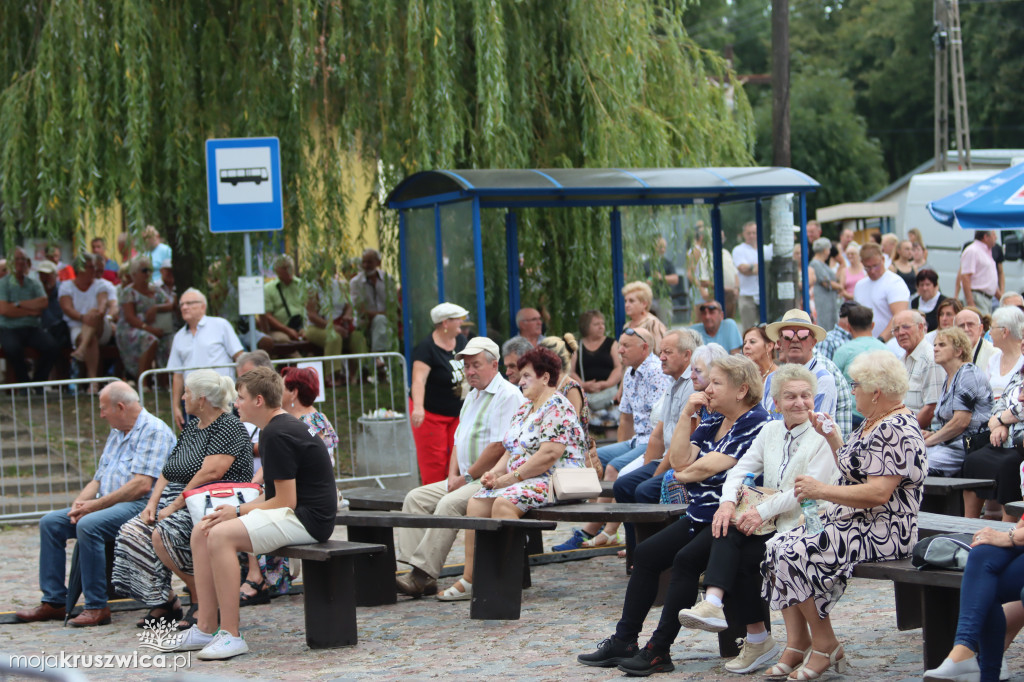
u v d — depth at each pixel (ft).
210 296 53.11
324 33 47.96
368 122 48.49
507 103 47.85
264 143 36.52
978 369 32.07
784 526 21.65
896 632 24.49
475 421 31.09
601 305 50.44
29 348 55.57
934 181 78.74
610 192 42.91
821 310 60.34
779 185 45.34
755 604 21.80
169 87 46.06
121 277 56.49
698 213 48.52
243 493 26.71
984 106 175.52
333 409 43.55
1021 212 39.58
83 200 43.98
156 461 29.68
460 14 49.16
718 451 22.62
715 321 43.68
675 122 55.98
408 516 28.02
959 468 32.14
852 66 197.67
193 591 28.27
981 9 175.22
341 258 49.06
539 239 50.19
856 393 20.39
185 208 48.98
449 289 44.19
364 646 25.71
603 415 44.62
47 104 44.96
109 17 45.98
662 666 22.02
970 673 18.45
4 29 47.47
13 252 51.85
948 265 77.00
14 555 37.24
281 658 24.79
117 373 58.59
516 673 22.21
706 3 202.49
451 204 43.55
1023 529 18.66
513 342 33.91
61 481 43.52
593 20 50.29
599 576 32.50
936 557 19.17
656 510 26.63
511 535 27.58
